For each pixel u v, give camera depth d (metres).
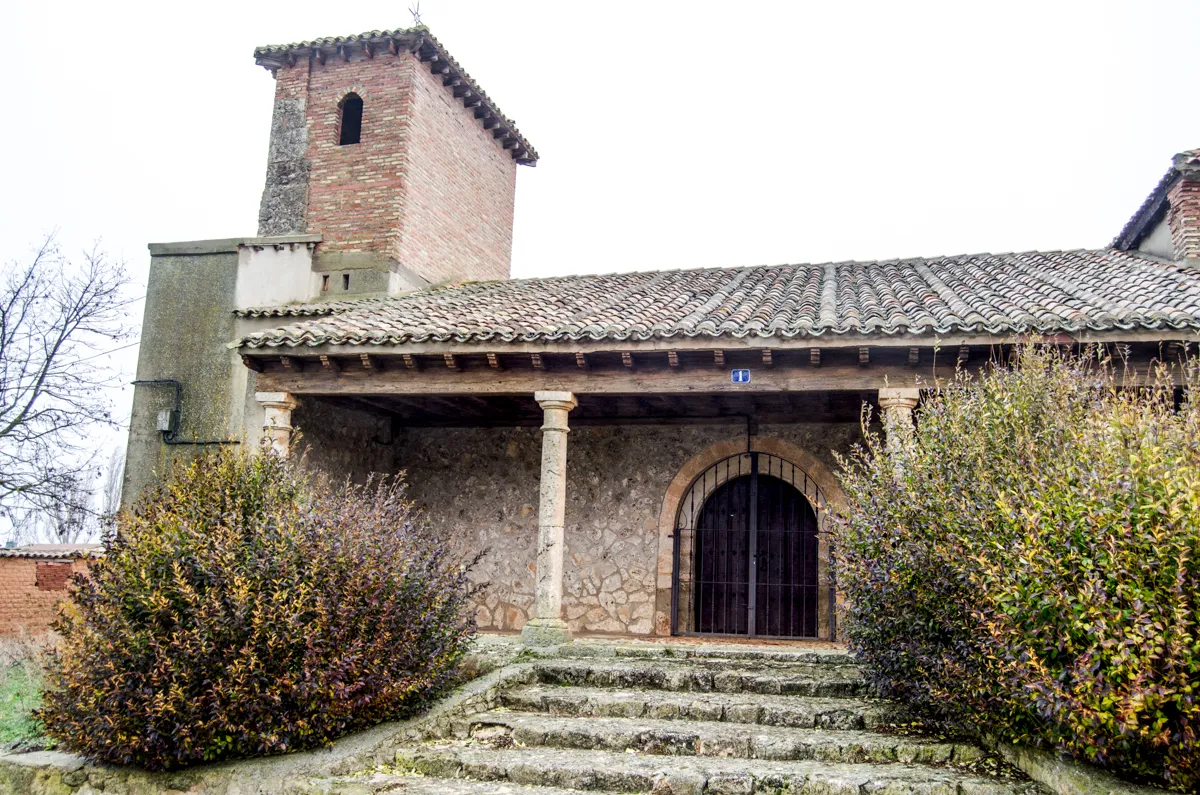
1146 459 4.37
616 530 10.80
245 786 5.02
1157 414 5.21
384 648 5.75
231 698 5.15
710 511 11.07
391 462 11.75
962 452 5.62
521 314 9.41
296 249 12.38
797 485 10.47
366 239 12.46
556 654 7.92
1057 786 4.51
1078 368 6.00
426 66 13.32
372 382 9.01
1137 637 3.98
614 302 10.02
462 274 14.35
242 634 5.29
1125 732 4.07
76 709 5.39
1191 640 3.93
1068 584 4.33
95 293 15.95
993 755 5.23
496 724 6.03
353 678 5.51
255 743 5.25
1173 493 4.14
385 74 12.99
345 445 10.62
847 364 7.98
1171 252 10.39
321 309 11.17
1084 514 4.39
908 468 5.86
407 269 12.62
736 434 10.66
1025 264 11.03
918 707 5.83
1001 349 7.48
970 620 5.14
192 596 5.25
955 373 7.67
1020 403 5.61
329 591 5.51
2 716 7.57
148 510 6.08
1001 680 4.80
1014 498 4.89
